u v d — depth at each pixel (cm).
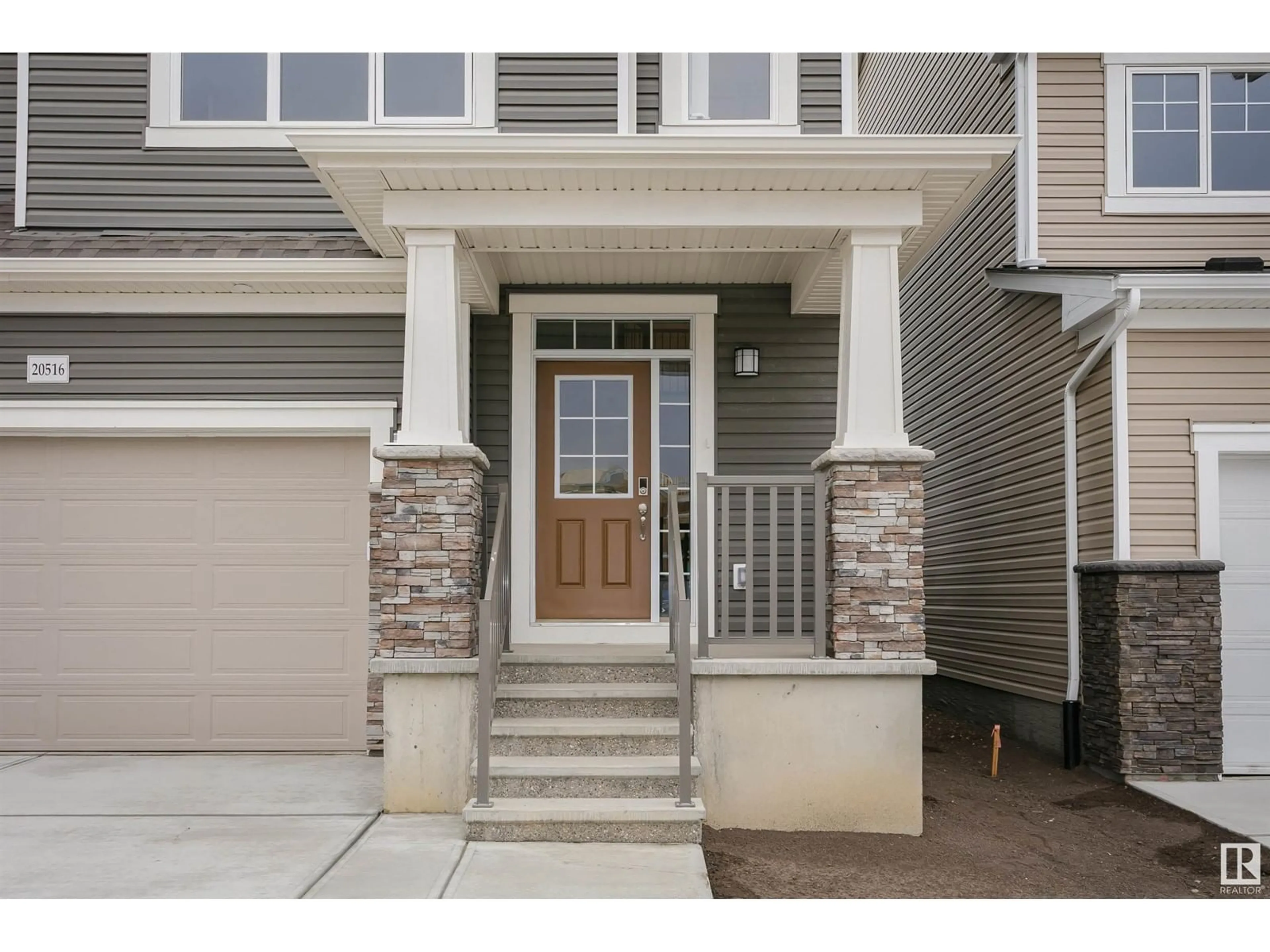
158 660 832
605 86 825
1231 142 933
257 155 855
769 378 879
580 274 853
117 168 853
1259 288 786
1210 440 826
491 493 864
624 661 718
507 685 705
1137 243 926
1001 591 1053
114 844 572
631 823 587
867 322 677
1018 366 1002
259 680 831
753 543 677
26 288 814
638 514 880
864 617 655
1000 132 1012
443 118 838
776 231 693
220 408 823
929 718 1208
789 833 644
